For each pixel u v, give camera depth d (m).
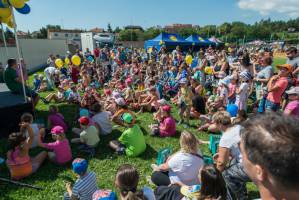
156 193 3.52
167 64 14.77
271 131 0.90
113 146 5.85
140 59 19.31
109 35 38.09
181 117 7.56
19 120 6.95
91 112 7.50
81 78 13.18
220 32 74.75
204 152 5.67
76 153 5.79
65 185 4.62
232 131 3.61
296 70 6.84
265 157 0.88
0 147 6.14
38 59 25.23
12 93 8.12
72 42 33.69
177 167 3.67
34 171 5.02
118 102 7.50
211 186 2.50
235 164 3.51
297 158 0.84
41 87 12.62
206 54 16.55
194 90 8.61
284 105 6.28
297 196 0.89
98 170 5.12
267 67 7.32
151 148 6.05
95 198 2.79
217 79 10.70
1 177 4.90
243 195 3.60
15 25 6.88
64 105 9.80
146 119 8.11
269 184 0.92
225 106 7.32
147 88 9.82
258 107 7.61
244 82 6.95
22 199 4.27
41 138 6.21
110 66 17.03
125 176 2.79
